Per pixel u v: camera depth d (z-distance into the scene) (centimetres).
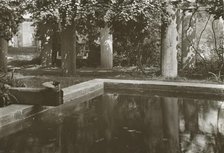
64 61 1630
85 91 1227
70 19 1477
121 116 937
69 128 815
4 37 1356
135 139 730
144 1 1449
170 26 1527
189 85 1245
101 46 1912
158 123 860
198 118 909
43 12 1455
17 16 1388
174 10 1516
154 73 1633
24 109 889
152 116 935
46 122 870
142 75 1606
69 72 1628
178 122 870
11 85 1066
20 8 1450
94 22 1577
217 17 1489
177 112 981
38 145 690
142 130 801
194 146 681
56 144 696
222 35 1912
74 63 1642
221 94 1191
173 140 718
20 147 678
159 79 1483
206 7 1518
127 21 1520
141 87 1329
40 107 976
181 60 1747
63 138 735
